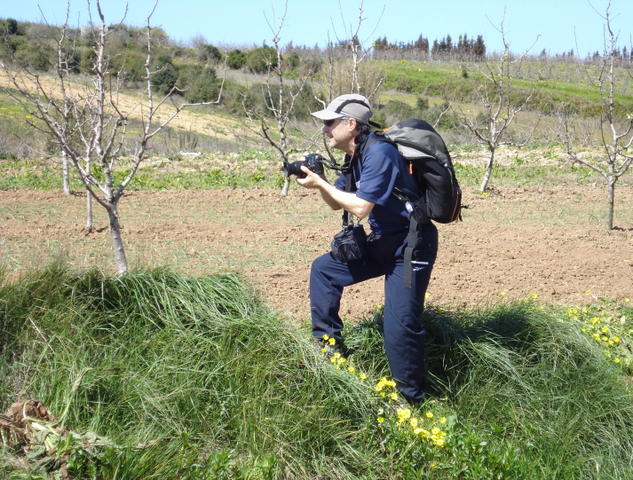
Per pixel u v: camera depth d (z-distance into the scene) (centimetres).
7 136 1897
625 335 578
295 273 729
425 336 452
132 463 313
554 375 461
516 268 793
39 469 293
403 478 367
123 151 1862
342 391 395
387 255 424
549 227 1049
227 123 3056
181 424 363
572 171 1738
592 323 571
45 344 378
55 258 467
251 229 953
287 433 363
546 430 424
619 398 453
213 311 429
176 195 1223
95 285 425
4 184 1305
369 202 400
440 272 761
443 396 452
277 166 1672
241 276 469
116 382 368
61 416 335
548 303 619
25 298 403
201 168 1642
